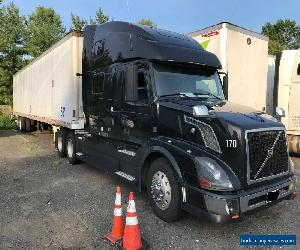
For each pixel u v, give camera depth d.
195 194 4.78
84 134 8.97
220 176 4.65
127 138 6.66
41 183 7.70
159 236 4.93
